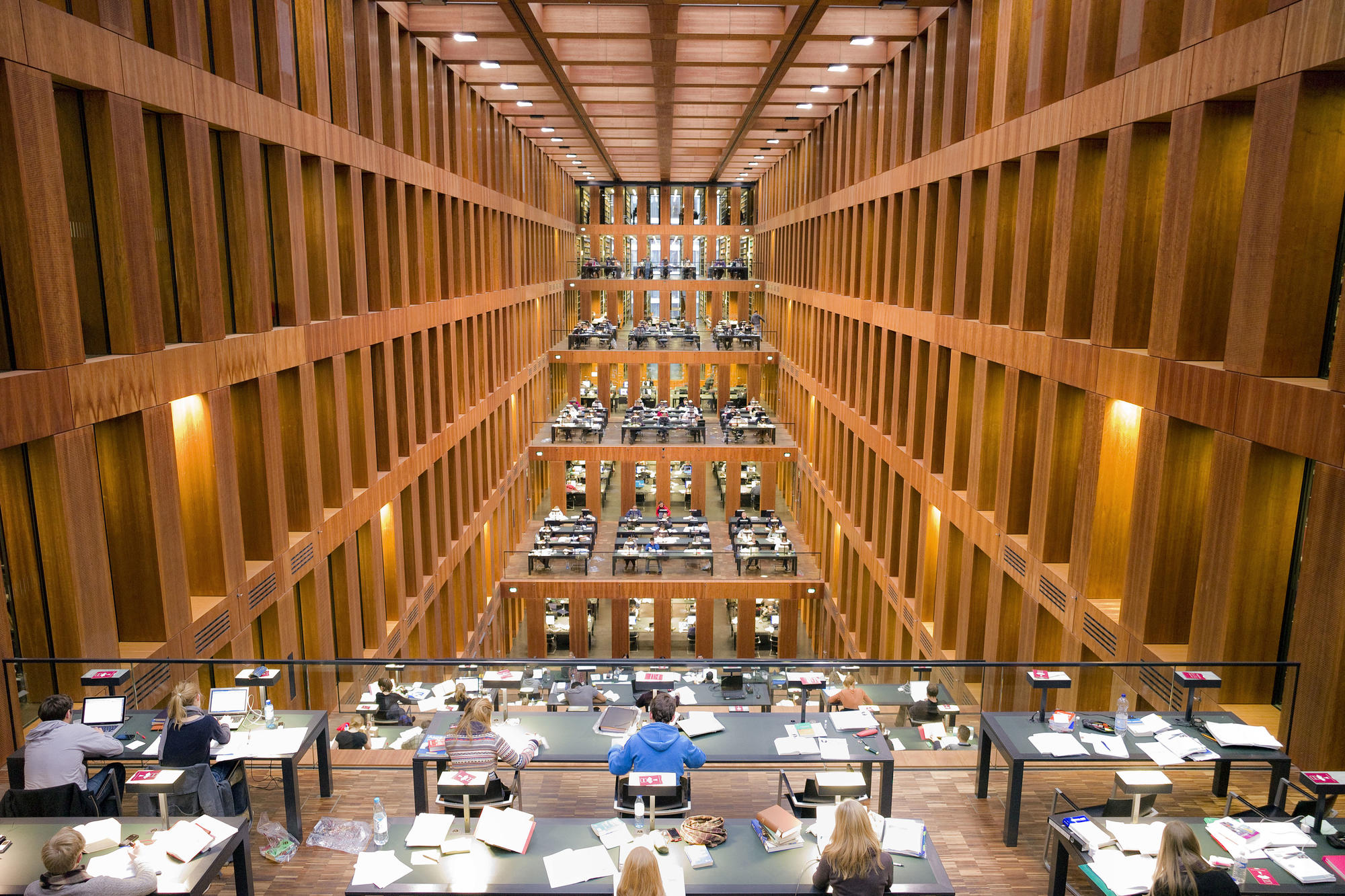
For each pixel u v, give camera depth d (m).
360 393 18.11
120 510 11.18
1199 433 10.96
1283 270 9.07
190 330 12.29
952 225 18.59
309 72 15.65
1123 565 12.75
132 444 11.01
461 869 6.99
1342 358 8.23
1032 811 9.95
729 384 46.03
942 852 9.09
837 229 29.84
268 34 14.09
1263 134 9.18
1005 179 15.70
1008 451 15.37
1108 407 12.30
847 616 27.23
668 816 8.04
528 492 39.53
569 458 37.59
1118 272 11.91
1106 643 12.26
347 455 17.38
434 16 20.33
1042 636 14.52
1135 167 11.65
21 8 8.78
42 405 9.23
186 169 11.78
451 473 26.05
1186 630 11.39
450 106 25.31
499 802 8.28
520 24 17.45
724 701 11.71
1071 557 13.29
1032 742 9.30
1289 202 8.92
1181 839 6.16
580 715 9.99
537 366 41.34
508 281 34.06
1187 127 10.38
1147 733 9.37
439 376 24.00
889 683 12.32
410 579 21.81
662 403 48.53
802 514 36.75
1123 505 12.60
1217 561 10.13
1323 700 8.66
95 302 10.66
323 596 16.27
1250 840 7.29
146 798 7.91
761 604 34.38
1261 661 9.71
